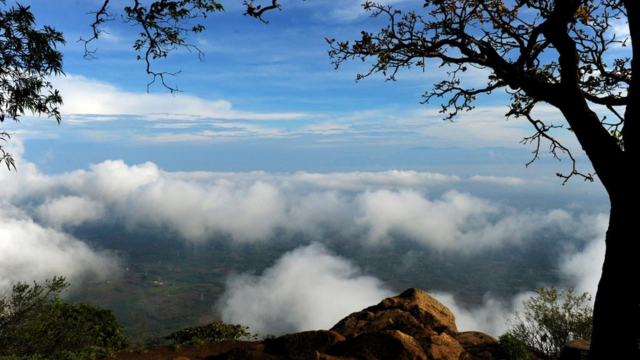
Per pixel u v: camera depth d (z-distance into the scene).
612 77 6.77
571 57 5.21
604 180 4.94
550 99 5.48
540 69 7.25
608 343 4.70
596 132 5.04
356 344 9.22
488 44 6.17
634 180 4.57
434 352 9.04
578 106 5.22
